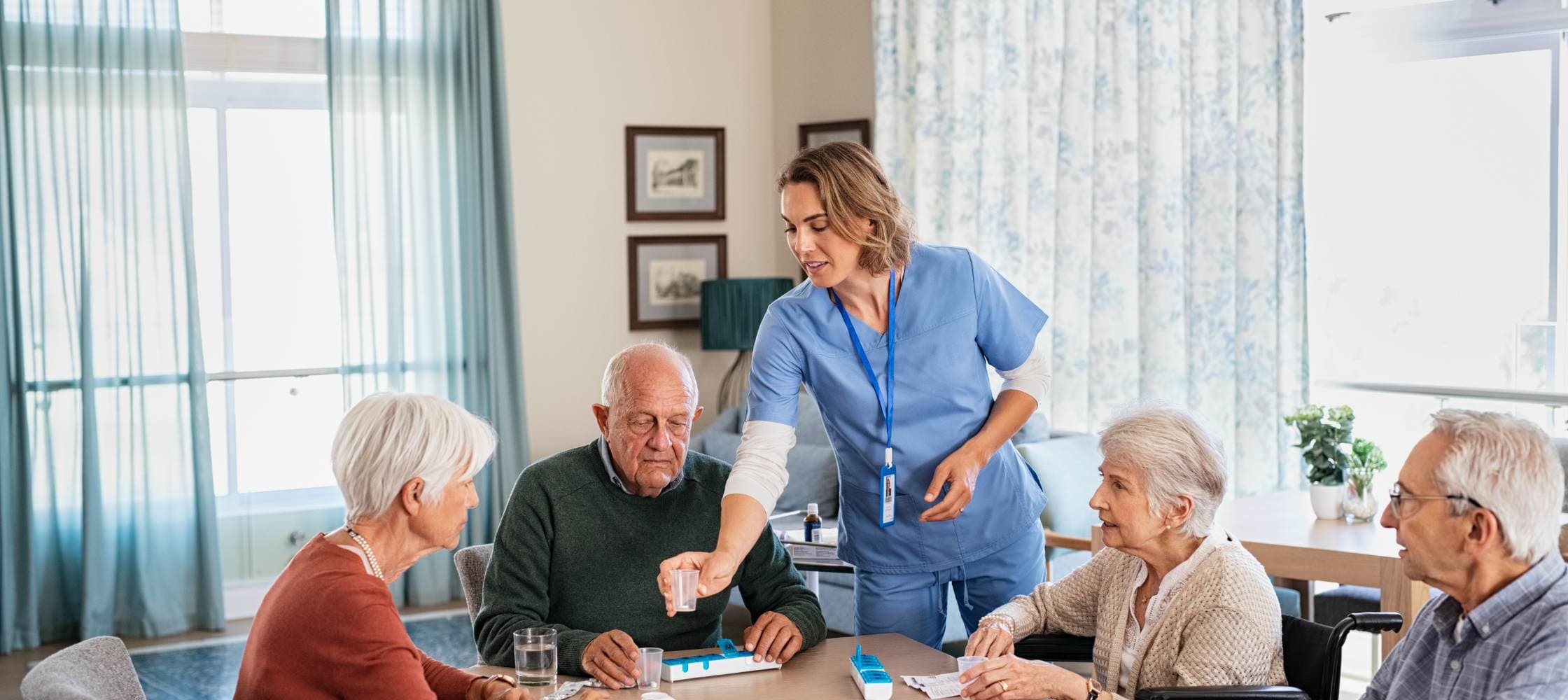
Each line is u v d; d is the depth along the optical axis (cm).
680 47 663
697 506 270
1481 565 181
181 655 526
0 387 531
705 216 670
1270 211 494
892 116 591
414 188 594
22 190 535
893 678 233
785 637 247
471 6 599
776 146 682
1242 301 500
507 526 264
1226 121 501
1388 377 509
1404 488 186
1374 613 225
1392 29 500
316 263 598
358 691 187
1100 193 531
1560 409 477
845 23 645
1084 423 545
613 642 234
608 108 649
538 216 636
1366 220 509
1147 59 515
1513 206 481
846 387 263
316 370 599
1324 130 514
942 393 264
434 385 600
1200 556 231
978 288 263
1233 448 507
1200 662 224
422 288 599
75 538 552
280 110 590
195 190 577
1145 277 521
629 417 256
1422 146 496
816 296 262
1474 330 491
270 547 594
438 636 547
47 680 180
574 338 646
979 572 279
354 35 582
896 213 242
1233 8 498
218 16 577
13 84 531
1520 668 176
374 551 199
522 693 213
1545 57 471
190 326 558
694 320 669
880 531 276
